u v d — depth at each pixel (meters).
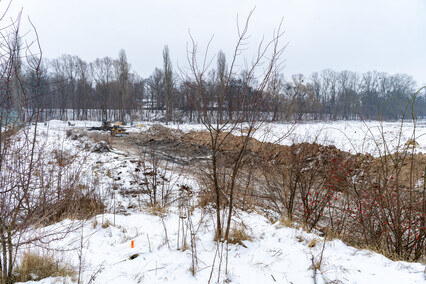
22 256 2.89
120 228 4.20
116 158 11.29
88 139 16.70
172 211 5.39
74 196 5.19
